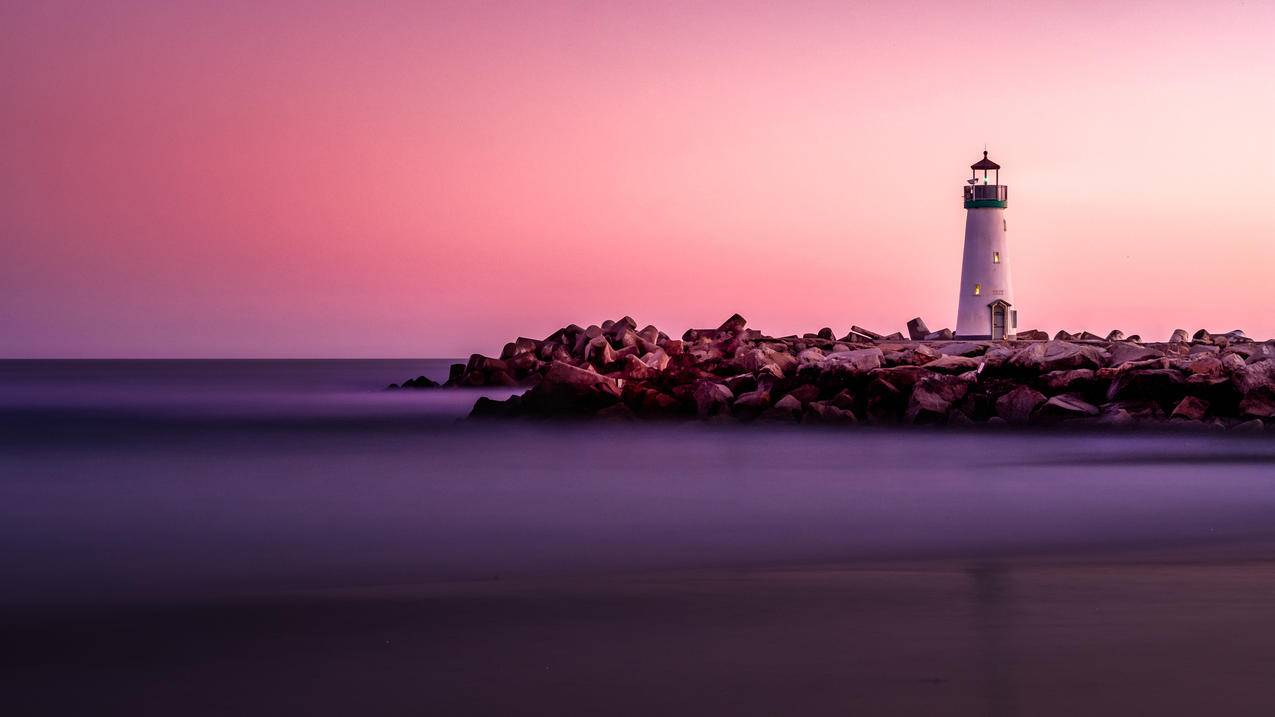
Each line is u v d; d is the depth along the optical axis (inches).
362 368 7568.9
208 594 501.7
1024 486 1012.5
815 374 1592.0
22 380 4507.9
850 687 289.1
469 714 275.9
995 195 2864.2
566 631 377.1
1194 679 287.6
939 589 460.1
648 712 272.7
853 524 790.5
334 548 693.3
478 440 1444.4
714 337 2423.7
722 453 1284.4
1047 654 319.0
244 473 1143.0
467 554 666.2
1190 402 1387.8
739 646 343.9
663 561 631.8
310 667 329.1
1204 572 507.8
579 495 967.0
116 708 290.7
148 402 2642.7
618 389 1603.1
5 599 501.7
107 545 706.8
